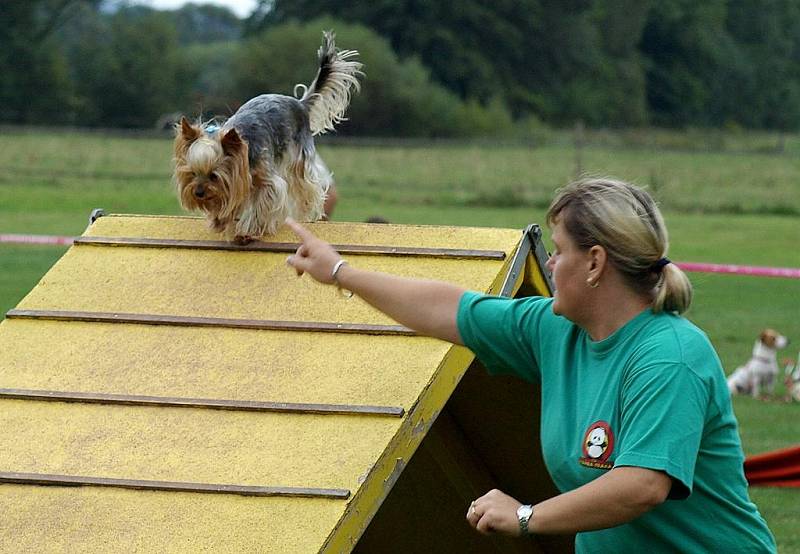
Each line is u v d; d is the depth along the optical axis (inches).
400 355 303.1
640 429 221.3
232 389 301.3
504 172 2546.8
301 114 466.6
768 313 1141.1
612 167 2593.5
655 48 5885.8
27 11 4343.0
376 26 4938.5
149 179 2321.6
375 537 428.1
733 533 232.2
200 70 4904.0
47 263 1302.9
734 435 234.4
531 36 5216.5
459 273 322.7
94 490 276.4
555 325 249.0
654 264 233.8
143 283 349.1
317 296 333.7
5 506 275.3
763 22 6294.3
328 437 281.3
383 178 2455.7
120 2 5078.7
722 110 6048.2
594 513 219.9
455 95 4569.4
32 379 313.3
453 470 394.6
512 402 370.3
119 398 301.4
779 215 2183.8
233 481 273.1
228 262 356.2
